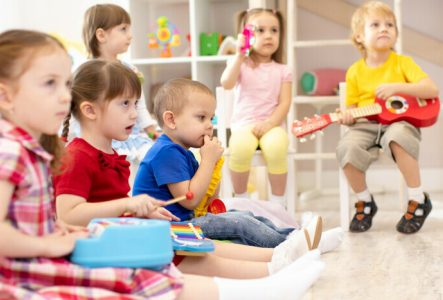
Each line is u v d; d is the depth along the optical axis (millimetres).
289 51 2855
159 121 1604
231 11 3223
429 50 3139
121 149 2070
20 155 911
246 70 2432
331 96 2863
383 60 2365
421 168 3178
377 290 1411
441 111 2828
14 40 953
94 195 1273
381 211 2562
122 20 2191
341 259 1729
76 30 3258
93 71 1287
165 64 3256
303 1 3207
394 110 2199
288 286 1040
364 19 2348
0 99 957
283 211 1930
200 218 1488
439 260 1688
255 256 1379
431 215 2422
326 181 3264
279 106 2383
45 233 969
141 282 958
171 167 1470
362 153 2166
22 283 911
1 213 889
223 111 2371
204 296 1006
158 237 980
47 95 958
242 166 2209
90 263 947
